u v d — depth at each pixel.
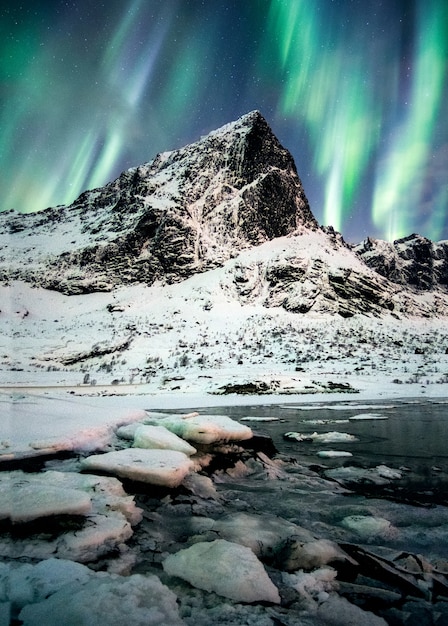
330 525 4.88
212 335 63.06
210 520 4.86
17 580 3.04
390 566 3.76
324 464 8.35
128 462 5.79
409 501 5.89
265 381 33.25
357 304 84.25
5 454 5.85
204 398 27.52
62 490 4.50
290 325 69.12
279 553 4.00
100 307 84.81
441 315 105.06
